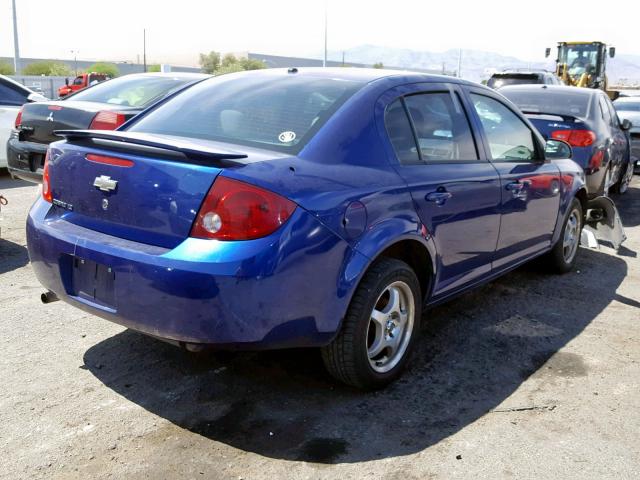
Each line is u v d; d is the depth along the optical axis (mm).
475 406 3289
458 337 4180
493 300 4938
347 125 3242
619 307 4902
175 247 2773
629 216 8852
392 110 3520
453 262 3816
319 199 2873
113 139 2967
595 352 4031
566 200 5285
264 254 2691
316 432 2990
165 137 3316
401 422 3104
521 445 2941
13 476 2592
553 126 7797
